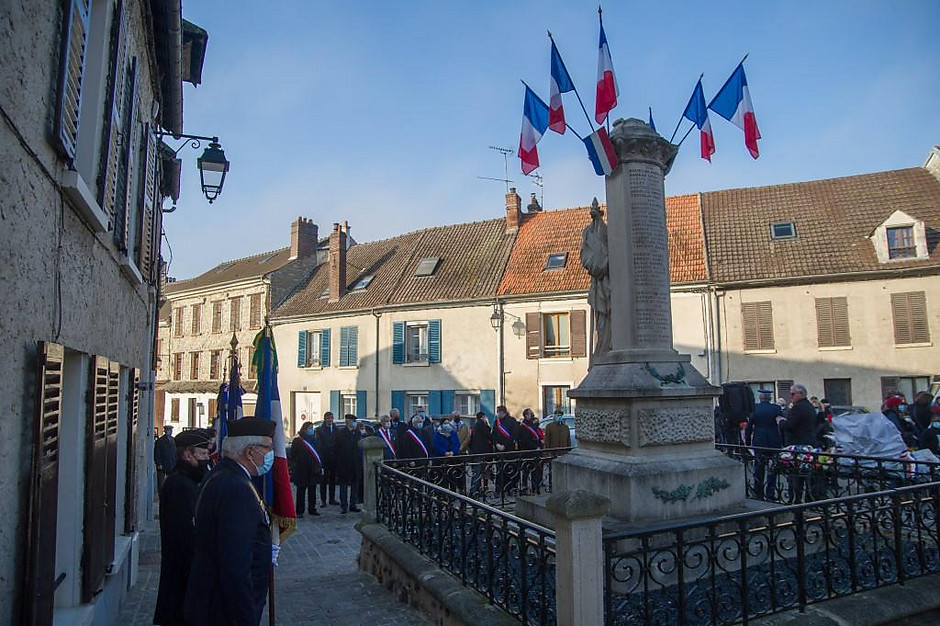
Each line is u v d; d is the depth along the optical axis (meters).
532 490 9.79
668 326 7.06
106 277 5.87
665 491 6.32
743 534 4.62
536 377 23.23
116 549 6.56
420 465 8.53
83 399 5.04
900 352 19.48
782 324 20.61
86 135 5.00
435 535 6.60
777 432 9.97
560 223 26.41
